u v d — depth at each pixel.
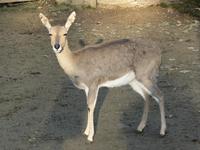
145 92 8.47
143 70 8.27
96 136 8.39
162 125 8.36
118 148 7.91
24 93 10.50
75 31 14.91
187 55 12.74
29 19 16.22
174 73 11.52
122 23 15.64
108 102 9.96
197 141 8.13
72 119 9.15
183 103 9.80
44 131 8.65
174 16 16.33
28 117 9.28
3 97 10.28
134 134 8.46
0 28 15.37
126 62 8.27
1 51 13.30
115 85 8.38
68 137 8.38
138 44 8.36
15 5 17.70
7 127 8.84
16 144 8.15
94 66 8.16
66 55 8.10
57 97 10.26
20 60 12.61
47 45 13.77
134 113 9.39
